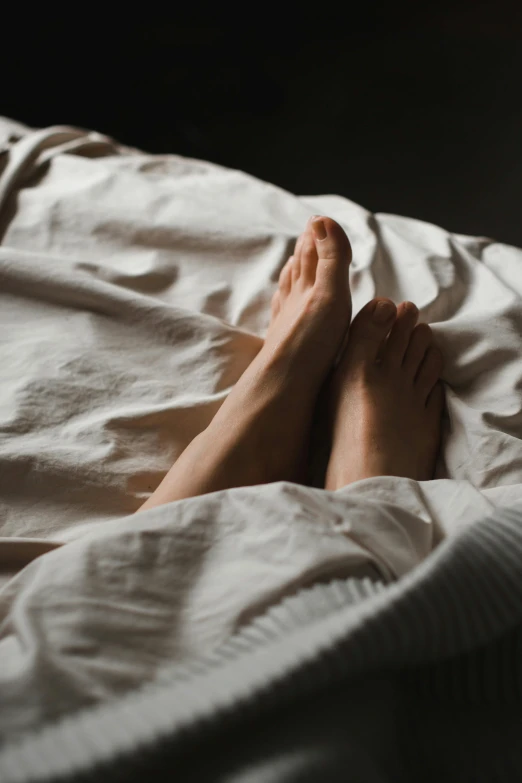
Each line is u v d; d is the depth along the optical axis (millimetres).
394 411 877
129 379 891
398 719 564
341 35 2531
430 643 553
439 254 1001
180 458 832
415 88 2367
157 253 1009
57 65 2496
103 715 490
